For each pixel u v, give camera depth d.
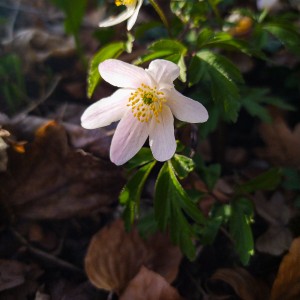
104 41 0.18
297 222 0.14
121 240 0.14
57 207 0.14
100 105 0.12
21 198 0.14
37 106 0.17
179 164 0.12
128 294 0.12
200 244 0.14
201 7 0.13
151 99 0.11
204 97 0.14
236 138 0.18
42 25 0.22
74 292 0.13
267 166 0.17
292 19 0.17
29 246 0.14
